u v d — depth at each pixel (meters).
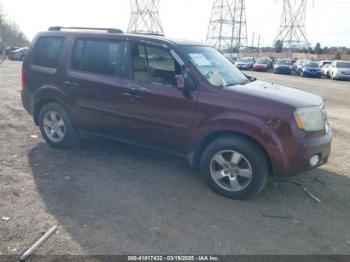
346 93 17.98
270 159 3.95
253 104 3.99
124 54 4.81
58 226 3.42
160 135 4.61
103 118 5.02
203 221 3.66
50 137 5.70
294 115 3.88
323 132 4.20
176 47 4.50
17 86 13.18
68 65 5.27
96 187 4.32
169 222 3.60
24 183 4.34
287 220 3.79
